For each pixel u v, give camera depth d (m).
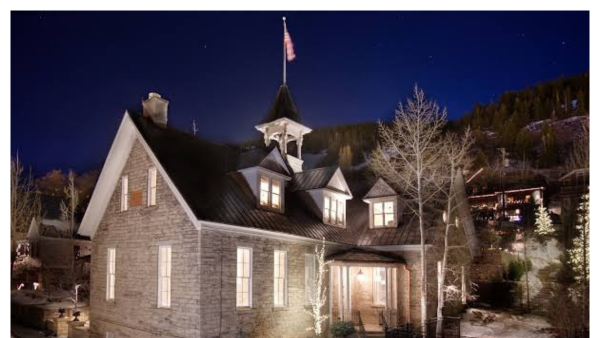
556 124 106.00
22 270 40.59
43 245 44.53
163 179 17.34
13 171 41.91
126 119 18.72
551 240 38.00
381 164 23.33
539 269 33.00
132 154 19.12
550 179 64.56
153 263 17.19
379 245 23.22
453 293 24.20
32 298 27.39
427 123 21.89
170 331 15.95
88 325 21.31
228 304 16.11
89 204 20.38
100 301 19.67
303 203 23.80
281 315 18.45
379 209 24.80
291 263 19.39
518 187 58.84
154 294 16.91
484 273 31.05
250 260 17.33
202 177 18.25
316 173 24.70
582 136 46.12
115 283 18.94
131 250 18.36
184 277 15.77
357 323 22.36
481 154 71.25
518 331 21.06
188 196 16.25
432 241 22.23
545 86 128.00
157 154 17.41
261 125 28.73
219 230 16.17
